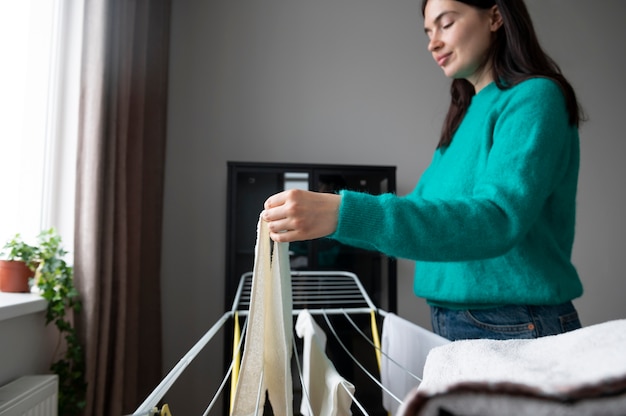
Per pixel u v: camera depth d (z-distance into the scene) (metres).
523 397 0.19
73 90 1.52
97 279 1.35
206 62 2.33
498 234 0.54
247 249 1.98
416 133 2.51
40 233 1.31
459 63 0.85
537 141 0.62
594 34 2.89
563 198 0.75
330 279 2.00
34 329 1.28
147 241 1.88
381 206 0.50
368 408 1.87
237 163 1.97
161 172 2.07
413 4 2.59
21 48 1.44
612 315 2.71
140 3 1.77
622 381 0.18
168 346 2.16
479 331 0.77
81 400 1.32
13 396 1.02
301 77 2.42
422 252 0.51
